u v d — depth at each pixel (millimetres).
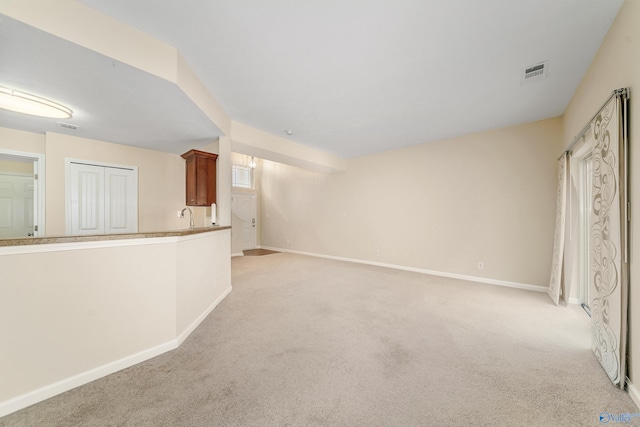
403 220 5254
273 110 3344
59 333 1611
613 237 1730
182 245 2309
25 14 1443
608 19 1798
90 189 3965
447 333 2451
